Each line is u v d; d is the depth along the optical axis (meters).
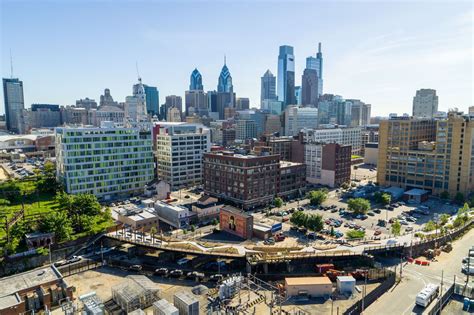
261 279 104.56
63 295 90.06
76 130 172.62
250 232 130.88
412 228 143.88
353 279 95.81
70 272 107.12
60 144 178.50
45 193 177.75
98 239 124.50
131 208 155.75
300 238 130.75
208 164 187.62
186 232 138.25
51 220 118.94
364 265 110.69
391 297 93.12
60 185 178.38
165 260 116.44
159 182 184.62
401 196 198.38
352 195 198.12
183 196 193.12
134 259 116.56
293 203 185.00
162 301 82.12
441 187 198.88
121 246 126.19
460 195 184.12
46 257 112.88
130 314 77.38
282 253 110.69
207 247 114.62
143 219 136.25
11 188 171.38
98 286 98.69
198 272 107.31
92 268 109.88
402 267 110.75
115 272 107.44
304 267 109.56
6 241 113.88
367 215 162.88
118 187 188.50
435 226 137.62
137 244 116.81
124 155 188.75
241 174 168.75
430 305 89.00
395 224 132.12
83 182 177.00
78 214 136.38
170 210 148.38
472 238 137.12
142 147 195.00
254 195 172.62
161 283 101.06
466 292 93.12
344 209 173.12
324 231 137.12
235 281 94.69
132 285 91.25
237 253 110.12
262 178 176.00
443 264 113.31
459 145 189.75
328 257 110.50
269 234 131.12
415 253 119.62
